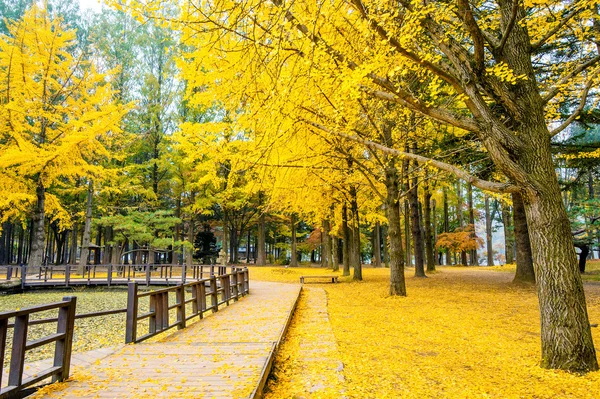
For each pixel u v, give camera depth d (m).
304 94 6.26
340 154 10.80
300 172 11.44
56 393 3.33
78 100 18.53
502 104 5.31
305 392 3.79
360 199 16.78
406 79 7.66
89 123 17.12
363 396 3.90
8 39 16.75
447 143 11.52
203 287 8.25
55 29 18.22
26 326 3.39
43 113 16.86
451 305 9.70
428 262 20.70
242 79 5.93
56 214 21.20
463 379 4.50
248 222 36.28
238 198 27.27
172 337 6.04
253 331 6.39
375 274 20.75
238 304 10.08
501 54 5.30
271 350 4.83
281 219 36.12
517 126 5.30
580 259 17.94
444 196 28.12
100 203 25.33
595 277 15.35
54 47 17.59
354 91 4.70
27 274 19.02
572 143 11.84
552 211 4.89
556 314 4.78
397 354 5.55
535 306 9.30
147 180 29.33
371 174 11.62
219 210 34.00
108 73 18.88
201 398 3.16
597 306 9.02
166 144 26.41
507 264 26.92
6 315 3.13
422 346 6.04
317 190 14.16
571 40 8.59
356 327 7.42
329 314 8.89
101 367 4.11
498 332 6.93
